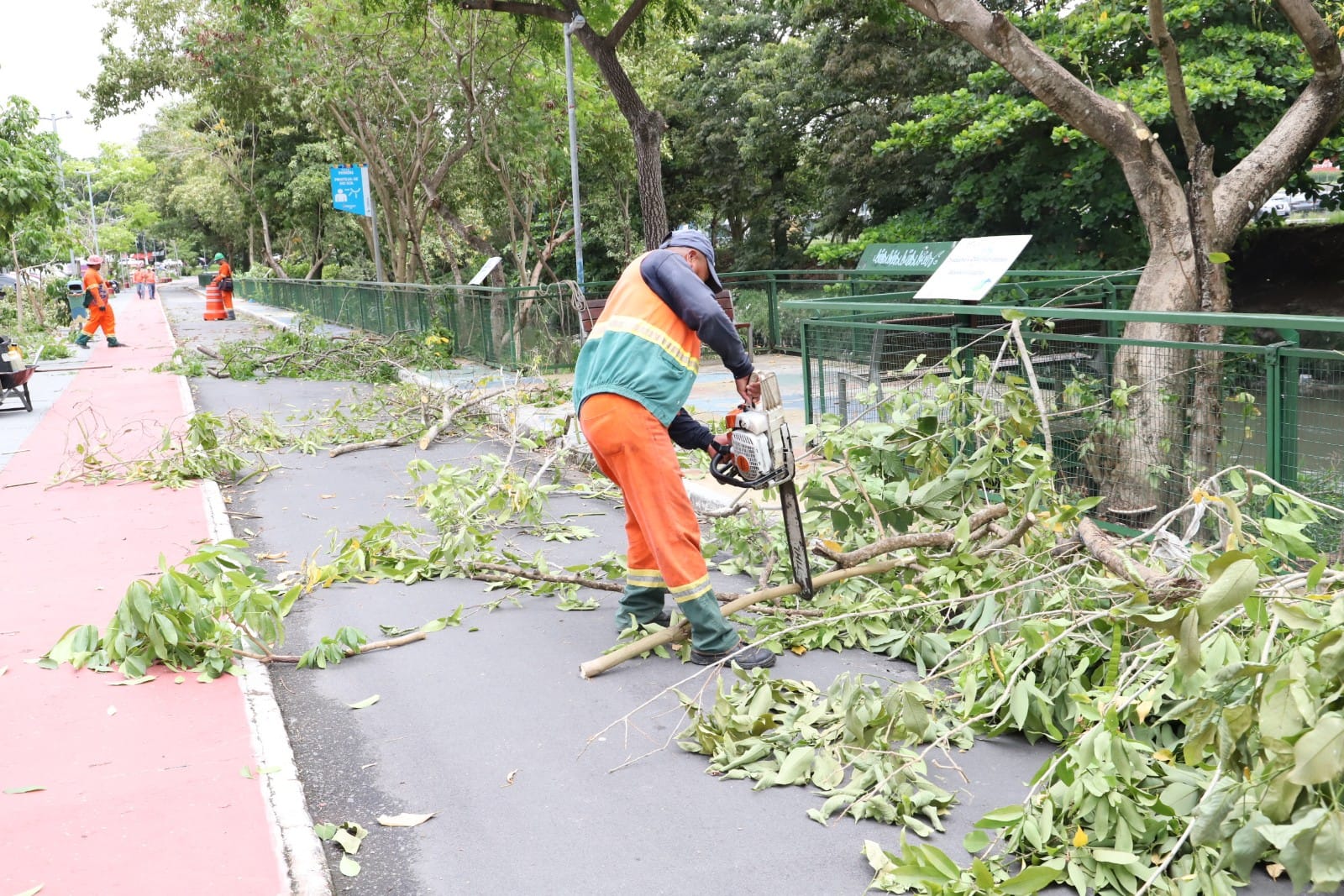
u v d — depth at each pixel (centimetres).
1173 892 272
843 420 662
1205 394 529
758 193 3139
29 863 316
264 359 1738
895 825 336
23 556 669
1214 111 1440
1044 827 296
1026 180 1625
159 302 5200
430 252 3506
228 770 377
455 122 2048
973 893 273
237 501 844
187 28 2702
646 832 338
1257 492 427
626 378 445
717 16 2961
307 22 1866
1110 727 299
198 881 305
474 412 1173
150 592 472
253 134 3706
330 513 794
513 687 461
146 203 8031
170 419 1245
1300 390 472
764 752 379
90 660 484
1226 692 270
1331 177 1609
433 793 370
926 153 2005
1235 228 707
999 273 685
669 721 421
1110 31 1438
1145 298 716
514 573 585
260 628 473
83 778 371
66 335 2658
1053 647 379
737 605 483
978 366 539
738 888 304
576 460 933
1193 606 278
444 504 637
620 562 603
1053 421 609
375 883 314
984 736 399
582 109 2050
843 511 527
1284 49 1402
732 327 446
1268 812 249
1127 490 575
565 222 3130
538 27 1625
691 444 489
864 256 1600
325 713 443
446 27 1872
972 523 487
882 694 414
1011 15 1584
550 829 342
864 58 2195
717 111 2980
